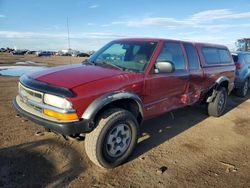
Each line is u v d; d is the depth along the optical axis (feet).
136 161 13.04
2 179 10.71
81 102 10.72
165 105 15.21
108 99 11.34
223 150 15.05
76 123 10.61
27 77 13.08
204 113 22.70
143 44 15.14
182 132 17.69
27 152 13.15
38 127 16.65
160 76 14.26
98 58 15.66
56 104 10.76
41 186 10.46
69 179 11.08
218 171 12.50
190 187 11.02
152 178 11.54
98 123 11.45
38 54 190.19
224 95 22.06
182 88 16.37
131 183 11.07
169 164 12.92
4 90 28.17
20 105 12.57
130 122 12.37
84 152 13.55
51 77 12.21
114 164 12.09
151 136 16.63
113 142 11.92
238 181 11.70
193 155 14.14
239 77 30.12
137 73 13.32
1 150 13.17
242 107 26.13
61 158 12.80
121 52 15.42
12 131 15.72
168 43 15.56
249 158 14.12
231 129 18.86
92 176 11.43
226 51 23.26
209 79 19.44
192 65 17.46
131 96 12.29
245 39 53.67
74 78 11.87
